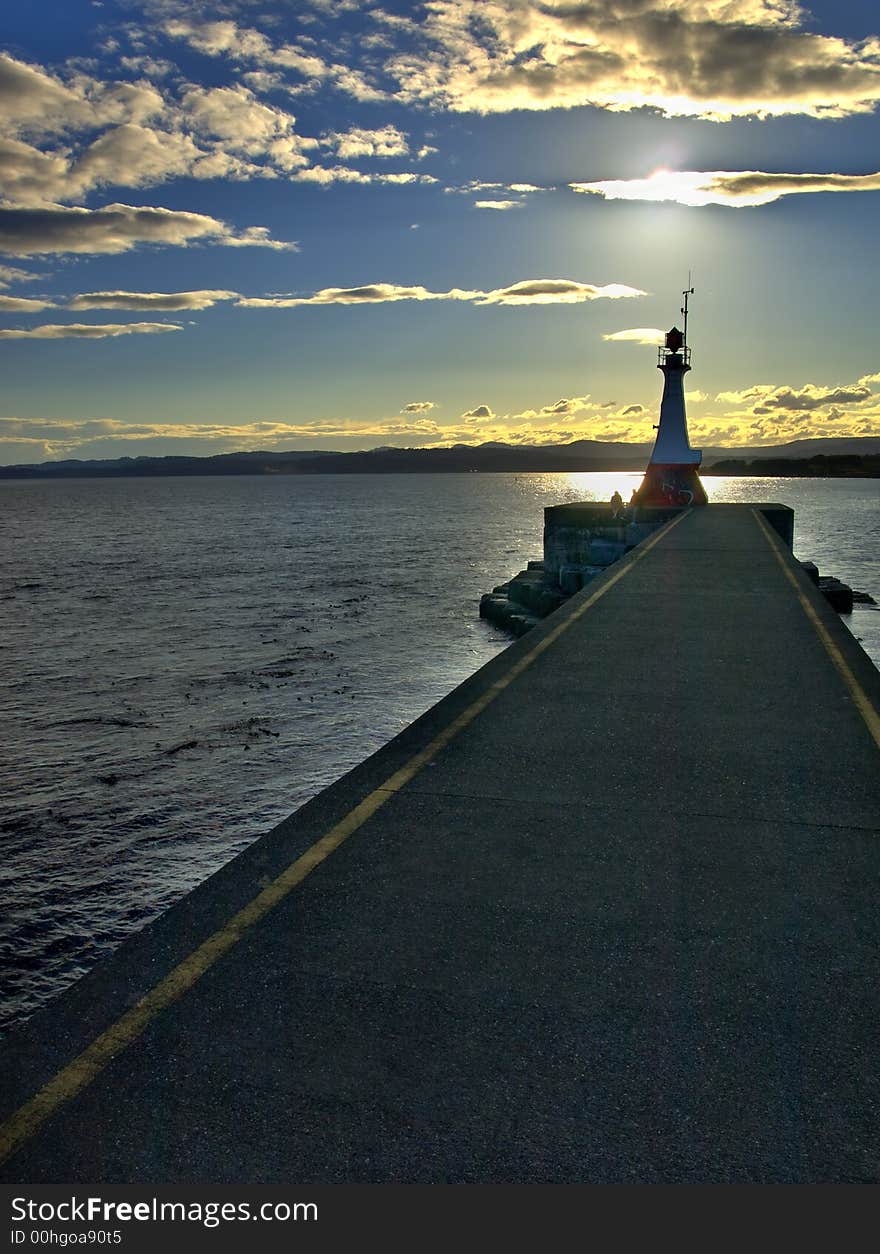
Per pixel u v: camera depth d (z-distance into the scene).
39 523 107.62
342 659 26.31
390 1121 2.92
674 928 4.15
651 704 8.03
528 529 89.12
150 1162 2.76
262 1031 3.37
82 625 32.62
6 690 22.56
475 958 3.88
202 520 112.12
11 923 10.91
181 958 3.87
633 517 33.47
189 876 12.19
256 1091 3.05
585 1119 2.93
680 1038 3.33
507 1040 3.32
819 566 50.22
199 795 15.12
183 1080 3.10
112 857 12.73
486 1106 2.98
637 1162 2.77
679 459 42.69
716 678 8.97
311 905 4.36
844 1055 3.24
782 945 4.00
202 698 21.70
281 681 23.47
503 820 5.44
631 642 10.73
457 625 32.19
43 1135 2.85
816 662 9.62
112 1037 3.32
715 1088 3.07
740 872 4.74
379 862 4.85
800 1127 2.89
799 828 5.32
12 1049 3.25
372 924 4.18
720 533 25.98
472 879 4.64
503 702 8.11
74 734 18.64
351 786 6.01
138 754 17.28
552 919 4.23
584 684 8.76
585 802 5.73
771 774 6.24
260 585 44.44
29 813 14.29
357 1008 3.51
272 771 16.34
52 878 12.07
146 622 33.22
